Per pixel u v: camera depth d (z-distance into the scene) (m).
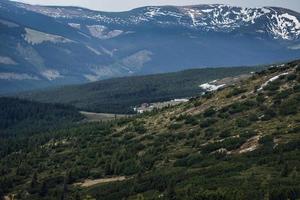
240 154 197.25
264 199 140.88
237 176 168.38
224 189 152.38
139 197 177.12
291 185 147.75
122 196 188.25
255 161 181.88
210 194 149.75
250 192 144.75
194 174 184.75
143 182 194.88
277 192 140.25
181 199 156.25
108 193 197.75
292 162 169.50
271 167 170.88
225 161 194.12
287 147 187.38
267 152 189.12
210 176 177.38
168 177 190.88
